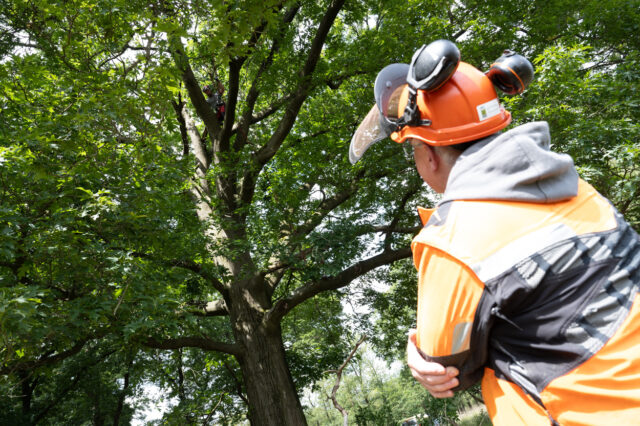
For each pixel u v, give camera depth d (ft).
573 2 37.50
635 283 2.30
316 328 58.59
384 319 58.13
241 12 15.19
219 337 57.41
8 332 17.53
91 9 18.04
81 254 21.85
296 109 40.47
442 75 2.93
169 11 18.01
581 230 2.43
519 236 2.43
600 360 2.15
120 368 64.39
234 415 54.08
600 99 28.63
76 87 19.61
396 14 40.40
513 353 2.41
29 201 22.58
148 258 28.12
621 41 37.17
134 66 18.33
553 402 2.23
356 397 132.77
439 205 2.83
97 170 20.94
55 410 65.26
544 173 2.48
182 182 29.86
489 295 2.39
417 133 3.14
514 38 37.93
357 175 42.83
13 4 24.97
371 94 41.42
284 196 41.27
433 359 2.62
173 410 49.47
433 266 2.63
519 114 26.40
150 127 20.17
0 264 21.80
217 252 33.81
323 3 42.88
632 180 24.00
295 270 38.91
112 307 22.57
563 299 2.28
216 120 40.91
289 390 36.55
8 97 20.35
